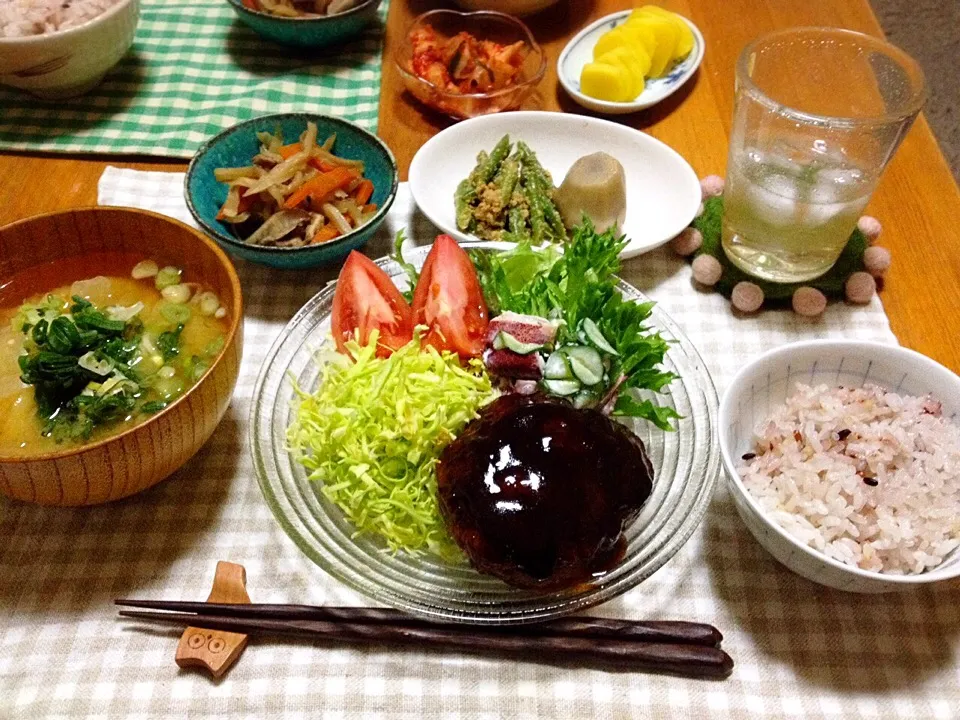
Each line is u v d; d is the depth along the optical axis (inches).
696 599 13.5
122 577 13.7
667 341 14.9
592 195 17.8
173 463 13.4
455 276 14.8
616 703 12.5
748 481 13.3
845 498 12.8
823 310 17.5
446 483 12.5
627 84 21.7
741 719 12.3
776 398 14.5
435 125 21.8
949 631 13.2
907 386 14.1
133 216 15.1
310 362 15.7
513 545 11.9
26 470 11.9
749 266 17.6
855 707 12.4
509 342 13.7
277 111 21.9
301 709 12.4
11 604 13.4
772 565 13.9
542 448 12.2
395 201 19.6
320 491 14.0
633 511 12.6
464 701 12.5
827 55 17.8
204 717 12.3
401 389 13.4
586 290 14.6
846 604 13.4
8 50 19.6
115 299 15.4
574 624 12.8
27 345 14.5
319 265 17.5
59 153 20.9
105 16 20.4
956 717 12.3
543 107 22.5
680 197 19.1
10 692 12.5
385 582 12.8
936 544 12.4
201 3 25.4
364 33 24.2
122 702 12.4
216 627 12.9
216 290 15.3
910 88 16.2
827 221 16.4
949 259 18.5
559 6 25.5
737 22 24.8
